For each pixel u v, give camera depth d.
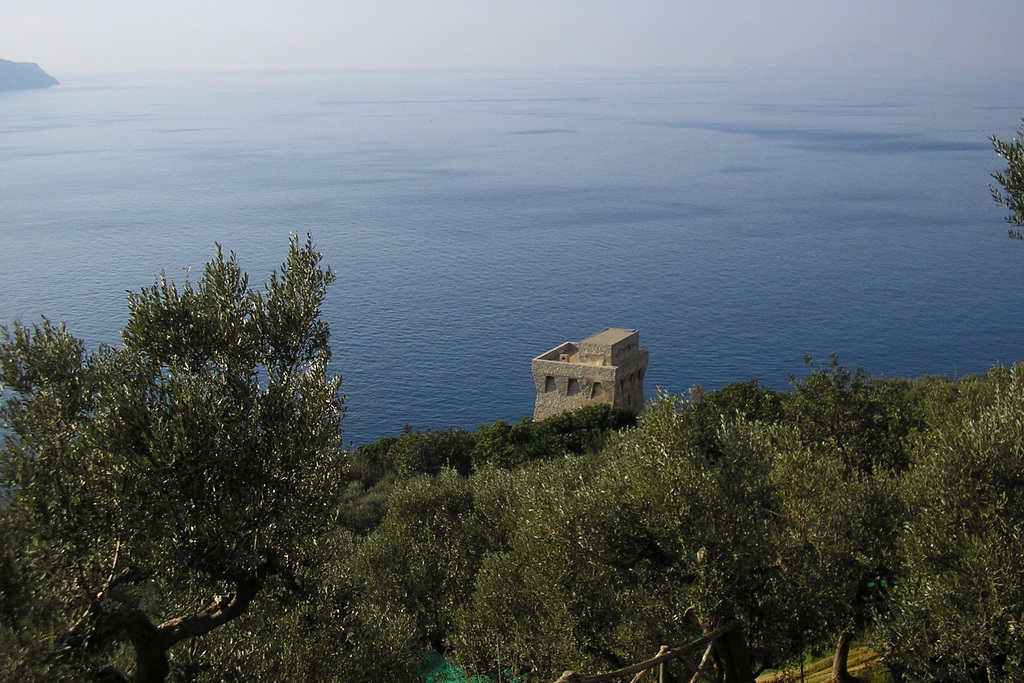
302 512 16.67
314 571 18.00
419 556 27.77
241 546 15.68
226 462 15.35
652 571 19.84
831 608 19.66
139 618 15.87
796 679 23.47
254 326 16.91
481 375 162.50
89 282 199.25
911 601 19.11
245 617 18.28
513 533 26.39
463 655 23.69
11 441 15.69
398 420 139.62
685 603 19.03
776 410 38.44
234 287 17.30
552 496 23.61
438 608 26.61
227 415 15.65
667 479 19.31
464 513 30.39
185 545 15.43
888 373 160.12
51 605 14.75
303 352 17.59
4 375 15.99
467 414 142.75
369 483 60.41
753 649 19.80
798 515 20.88
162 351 16.09
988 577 17.78
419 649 24.80
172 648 17.88
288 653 18.66
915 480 23.06
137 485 15.12
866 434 32.09
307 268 17.97
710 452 21.39
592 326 197.25
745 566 18.77
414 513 29.94
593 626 20.28
